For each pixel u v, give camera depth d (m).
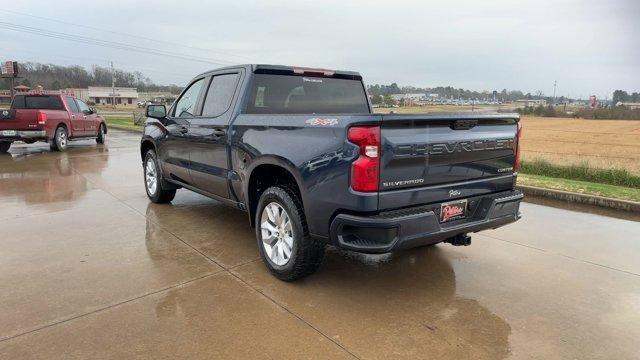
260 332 3.10
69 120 13.63
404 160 3.26
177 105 5.89
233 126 4.43
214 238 5.05
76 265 4.20
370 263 4.43
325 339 3.04
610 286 3.96
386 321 3.29
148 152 6.62
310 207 3.51
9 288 3.69
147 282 3.86
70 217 5.84
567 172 9.35
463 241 3.88
